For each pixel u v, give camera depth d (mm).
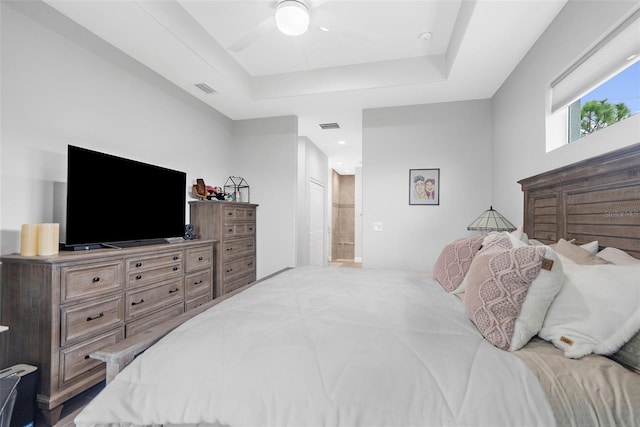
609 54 1532
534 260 1052
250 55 3008
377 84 3088
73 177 2055
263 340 1057
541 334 1078
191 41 2492
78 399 1944
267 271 4125
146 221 2668
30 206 1968
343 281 1926
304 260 4922
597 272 1065
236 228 3648
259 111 3914
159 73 2938
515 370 897
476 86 3070
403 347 995
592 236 1536
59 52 2117
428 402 832
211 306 1596
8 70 1853
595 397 815
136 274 2250
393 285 1802
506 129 2902
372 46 2809
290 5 1938
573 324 1016
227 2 2279
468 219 3424
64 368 1747
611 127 1455
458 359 938
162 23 2197
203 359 1001
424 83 2992
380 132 3699
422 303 1422
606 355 970
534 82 2297
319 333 1093
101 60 2420
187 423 938
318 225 5992
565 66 1881
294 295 1573
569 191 1735
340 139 5250
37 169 2004
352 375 896
